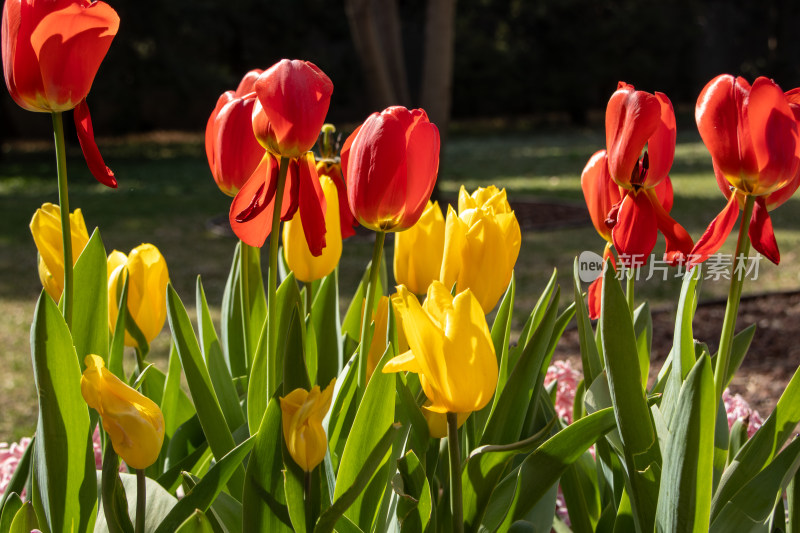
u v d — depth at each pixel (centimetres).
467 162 1795
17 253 874
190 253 856
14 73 104
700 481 95
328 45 2722
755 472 111
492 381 92
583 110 2878
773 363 466
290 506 97
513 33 2792
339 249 138
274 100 105
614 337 101
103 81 1920
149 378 157
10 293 694
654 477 104
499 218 125
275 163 113
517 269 740
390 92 978
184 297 657
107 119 2462
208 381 122
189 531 95
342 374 127
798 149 100
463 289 119
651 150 110
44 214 135
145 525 112
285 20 2344
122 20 1886
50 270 135
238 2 2178
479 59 2762
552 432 146
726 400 222
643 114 106
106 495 98
